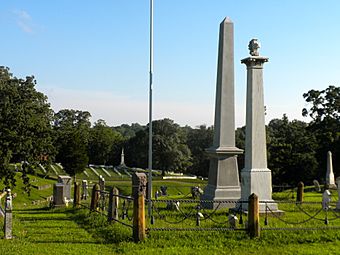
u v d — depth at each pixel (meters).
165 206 22.08
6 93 47.44
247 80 19.41
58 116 136.50
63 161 82.31
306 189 36.00
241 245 12.88
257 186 18.59
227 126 22.00
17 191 60.03
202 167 108.06
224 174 21.67
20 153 45.66
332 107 64.12
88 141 125.00
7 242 12.93
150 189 21.22
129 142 117.31
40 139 47.16
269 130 80.00
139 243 12.88
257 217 13.68
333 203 22.98
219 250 12.34
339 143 54.47
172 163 105.38
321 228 14.63
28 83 49.56
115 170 105.81
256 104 19.12
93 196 19.78
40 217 19.39
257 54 19.25
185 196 31.66
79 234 14.59
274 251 12.33
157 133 109.62
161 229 13.69
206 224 15.76
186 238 13.41
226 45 22.28
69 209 22.62
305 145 53.53
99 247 12.58
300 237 13.73
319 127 64.12
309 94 65.50
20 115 45.62
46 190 65.81
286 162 47.12
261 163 18.89
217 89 22.52
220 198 21.30
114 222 16.14
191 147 128.88
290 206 21.58
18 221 17.69
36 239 13.60
